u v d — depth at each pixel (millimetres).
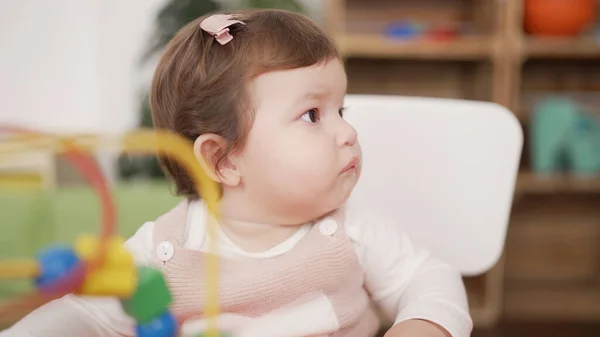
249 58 688
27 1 2689
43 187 1948
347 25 2545
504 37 2160
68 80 2742
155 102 776
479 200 931
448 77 2580
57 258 384
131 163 2420
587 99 2547
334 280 713
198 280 706
